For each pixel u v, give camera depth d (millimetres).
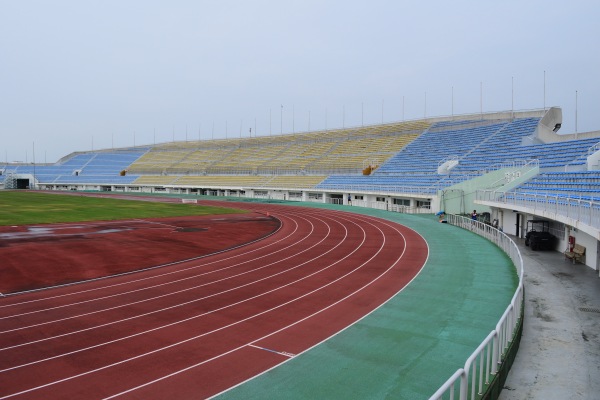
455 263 21281
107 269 20734
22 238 28703
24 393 9055
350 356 10648
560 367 9883
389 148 71125
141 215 44906
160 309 14633
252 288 17234
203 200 70250
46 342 11773
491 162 47750
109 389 9211
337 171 70938
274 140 99500
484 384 8477
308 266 21312
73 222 37875
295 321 13297
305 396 8797
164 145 123438
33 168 115562
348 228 35906
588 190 23734
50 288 17391
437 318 13320
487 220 36500
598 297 15328
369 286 17328
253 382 9430
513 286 16875
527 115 58406
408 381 9328
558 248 24047
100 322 13375
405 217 42656
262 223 39500
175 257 23703
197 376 9758
